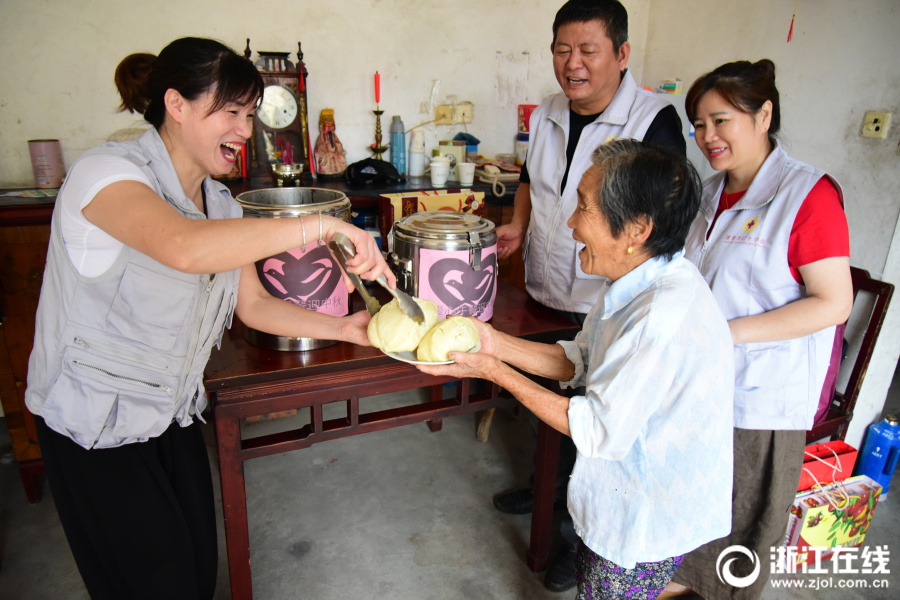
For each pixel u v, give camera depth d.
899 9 2.01
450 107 3.13
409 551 2.02
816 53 2.34
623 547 1.16
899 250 2.12
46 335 1.12
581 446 1.10
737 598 1.61
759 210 1.44
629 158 1.02
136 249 1.00
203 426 2.73
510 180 3.01
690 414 1.07
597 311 1.27
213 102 1.06
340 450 2.58
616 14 1.68
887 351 2.23
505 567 1.96
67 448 1.17
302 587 1.85
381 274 1.19
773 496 1.50
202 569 1.47
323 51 2.83
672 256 1.09
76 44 2.44
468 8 3.01
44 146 2.30
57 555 1.95
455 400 1.68
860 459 2.36
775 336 1.35
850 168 2.24
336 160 2.88
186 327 1.19
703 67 2.99
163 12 2.53
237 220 1.01
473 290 1.54
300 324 1.41
